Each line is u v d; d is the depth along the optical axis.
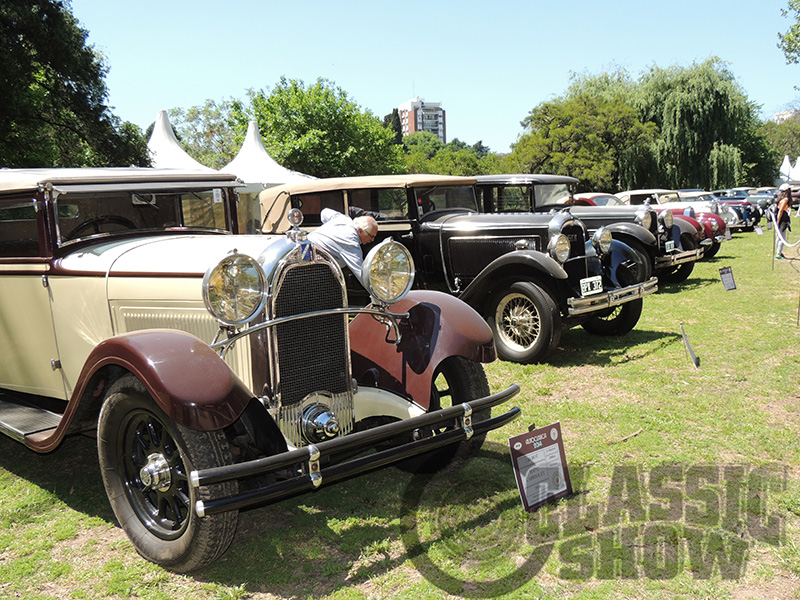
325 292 2.95
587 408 4.55
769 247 15.42
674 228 10.09
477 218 6.62
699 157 32.41
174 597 2.49
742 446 3.81
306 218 7.35
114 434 2.77
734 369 5.41
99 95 15.80
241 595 2.47
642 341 6.56
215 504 2.24
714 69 32.38
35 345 3.73
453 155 62.88
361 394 3.19
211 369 2.46
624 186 33.59
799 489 3.24
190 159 13.72
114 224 3.77
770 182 50.22
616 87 36.00
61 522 3.12
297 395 2.91
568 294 5.79
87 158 17.86
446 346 3.22
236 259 2.57
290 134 26.16
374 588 2.51
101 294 3.30
